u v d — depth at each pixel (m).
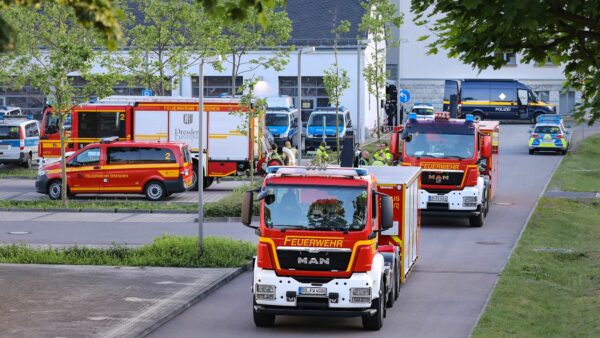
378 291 34.44
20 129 101.00
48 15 77.19
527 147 126.44
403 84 174.00
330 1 141.62
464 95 160.00
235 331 34.75
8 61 81.81
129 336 32.69
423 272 47.41
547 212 71.75
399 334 34.38
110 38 20.27
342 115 116.75
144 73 93.38
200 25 92.25
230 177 92.81
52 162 80.06
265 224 34.12
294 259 33.84
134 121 85.25
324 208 34.12
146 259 48.25
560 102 169.75
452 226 65.12
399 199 42.12
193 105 84.56
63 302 38.47
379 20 113.19
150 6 91.50
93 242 56.41
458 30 26.34
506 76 170.62
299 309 33.84
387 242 42.41
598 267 49.88
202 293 40.84
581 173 99.25
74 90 73.19
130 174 76.19
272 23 97.38
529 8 23.52
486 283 44.50
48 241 56.81
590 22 24.16
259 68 135.00
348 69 134.50
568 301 41.84
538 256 52.47
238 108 83.44
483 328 34.59
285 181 34.34
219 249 50.50
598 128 152.50
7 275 44.44
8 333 32.84
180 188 76.38
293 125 118.62
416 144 64.12
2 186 87.19
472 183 63.50
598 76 24.42
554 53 26.36
